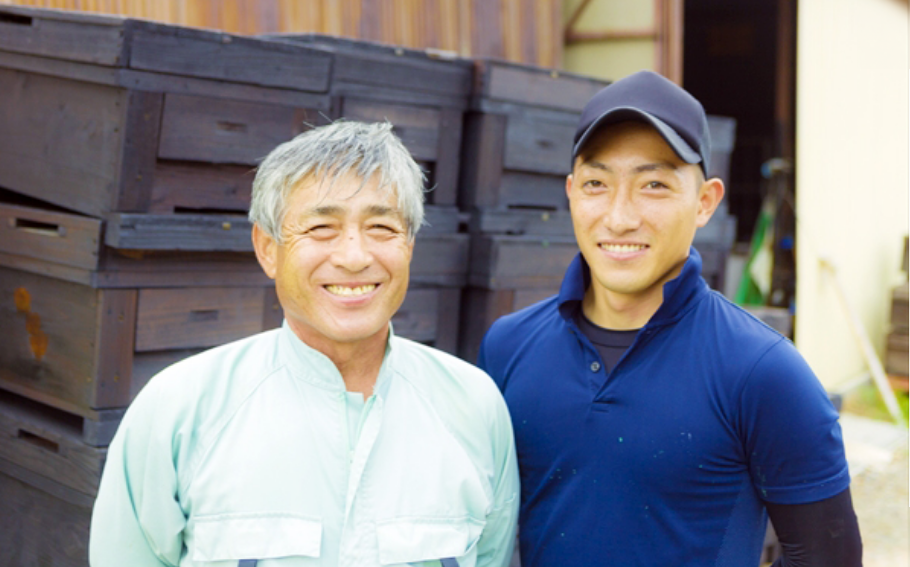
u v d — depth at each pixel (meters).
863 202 6.70
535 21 4.82
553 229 3.20
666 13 5.00
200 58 2.20
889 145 7.22
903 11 7.34
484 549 1.56
